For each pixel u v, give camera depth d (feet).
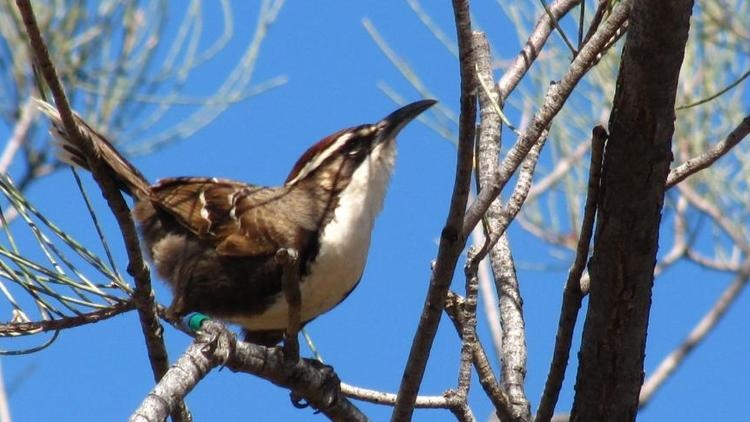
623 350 28.32
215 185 39.29
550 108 26.27
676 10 24.21
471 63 24.32
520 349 33.06
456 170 25.25
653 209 26.76
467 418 30.73
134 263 28.73
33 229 30.22
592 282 27.96
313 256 37.81
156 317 30.01
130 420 23.80
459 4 24.07
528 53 32.78
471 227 26.40
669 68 25.04
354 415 32.58
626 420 29.22
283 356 30.42
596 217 27.43
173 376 25.96
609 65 46.83
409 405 27.78
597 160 26.27
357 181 39.75
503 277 34.47
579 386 29.27
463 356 30.89
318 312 39.24
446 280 26.40
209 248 37.88
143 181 40.09
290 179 40.45
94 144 27.20
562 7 32.89
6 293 30.68
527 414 31.71
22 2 23.32
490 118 32.40
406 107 42.24
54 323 30.58
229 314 38.09
